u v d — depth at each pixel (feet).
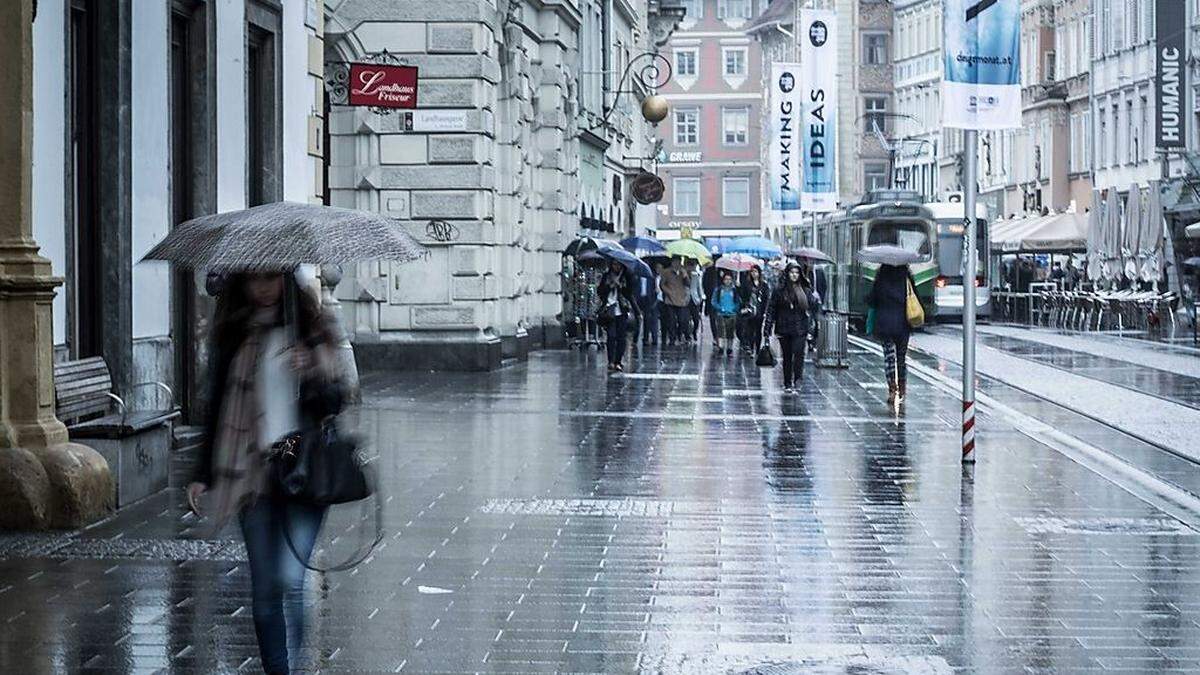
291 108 75.36
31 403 44.52
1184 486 55.62
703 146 487.61
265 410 27.61
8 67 44.34
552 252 145.18
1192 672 30.76
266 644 27.73
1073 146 283.38
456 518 47.19
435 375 104.42
